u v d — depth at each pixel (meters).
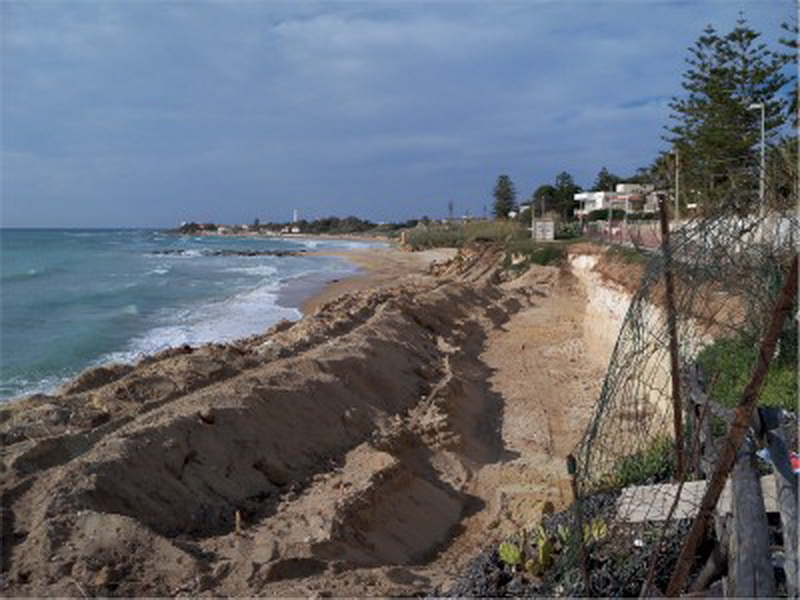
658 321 8.31
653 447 8.28
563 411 20.05
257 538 10.59
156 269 70.38
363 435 15.64
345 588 9.39
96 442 12.15
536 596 6.80
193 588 9.06
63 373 24.30
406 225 180.88
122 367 16.88
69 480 10.57
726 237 6.88
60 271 63.81
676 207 23.59
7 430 12.28
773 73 38.16
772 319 4.66
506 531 12.38
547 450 16.94
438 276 58.81
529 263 53.06
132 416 13.34
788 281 4.61
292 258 92.31
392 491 12.80
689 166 35.47
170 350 19.34
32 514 9.98
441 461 15.47
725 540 5.83
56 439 11.83
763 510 5.31
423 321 29.86
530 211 99.25
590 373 24.28
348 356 19.05
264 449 13.34
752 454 6.07
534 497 13.59
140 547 9.55
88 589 8.70
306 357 18.11
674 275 7.39
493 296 41.34
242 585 9.26
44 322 34.84
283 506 12.02
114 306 41.16
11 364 25.42
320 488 12.69
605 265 29.28
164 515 10.98
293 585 9.39
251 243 147.50
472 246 70.19
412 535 12.20
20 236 172.88
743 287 6.91
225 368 16.66
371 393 18.06
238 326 34.69
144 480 11.24
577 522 6.39
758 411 6.37
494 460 16.33
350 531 11.20
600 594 6.36
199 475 12.01
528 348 29.19
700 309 8.08
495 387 22.78
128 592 8.84
